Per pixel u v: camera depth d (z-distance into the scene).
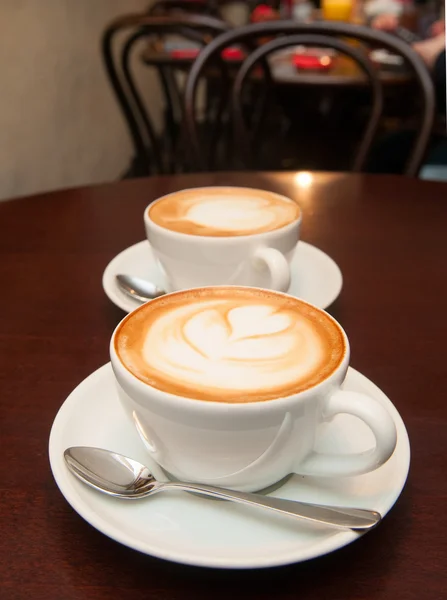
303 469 0.31
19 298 0.54
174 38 2.88
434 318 0.52
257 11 2.63
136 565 0.28
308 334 0.33
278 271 0.45
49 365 0.44
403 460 0.32
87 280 0.57
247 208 0.54
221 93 1.47
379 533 0.30
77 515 0.31
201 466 0.30
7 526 0.30
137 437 0.35
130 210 0.75
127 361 0.30
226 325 0.34
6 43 1.69
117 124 2.80
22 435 0.37
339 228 0.70
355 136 2.14
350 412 0.28
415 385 0.43
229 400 0.28
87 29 2.35
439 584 0.27
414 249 0.65
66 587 0.27
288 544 0.27
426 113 1.01
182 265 0.49
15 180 1.79
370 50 1.75
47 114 2.00
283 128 2.43
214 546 0.27
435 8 2.60
